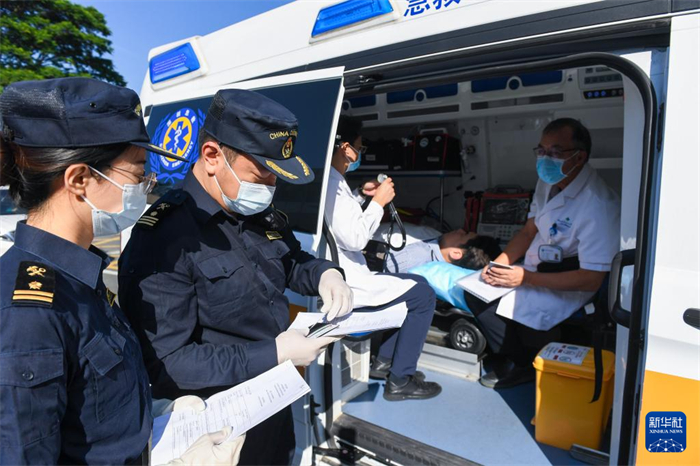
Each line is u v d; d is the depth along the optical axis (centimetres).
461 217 441
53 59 1992
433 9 196
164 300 130
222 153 134
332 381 231
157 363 129
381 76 210
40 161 88
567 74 315
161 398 137
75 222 96
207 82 303
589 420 218
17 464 78
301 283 172
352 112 437
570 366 218
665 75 147
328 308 150
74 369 89
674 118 141
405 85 198
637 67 148
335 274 164
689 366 142
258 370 135
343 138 249
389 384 271
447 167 411
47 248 92
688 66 139
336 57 229
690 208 139
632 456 154
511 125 385
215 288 137
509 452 225
